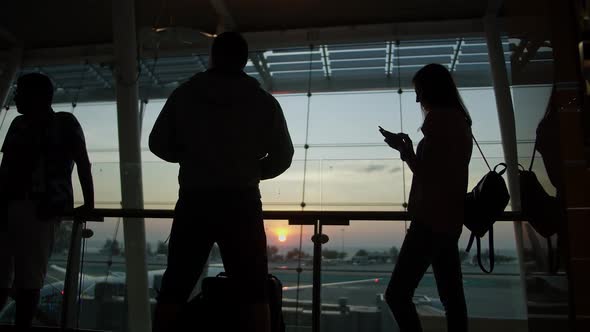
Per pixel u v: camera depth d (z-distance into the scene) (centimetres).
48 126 234
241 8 1049
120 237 350
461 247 283
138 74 934
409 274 188
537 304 211
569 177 178
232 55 174
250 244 158
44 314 263
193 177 158
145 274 352
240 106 165
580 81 183
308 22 1109
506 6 256
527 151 218
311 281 244
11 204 224
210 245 165
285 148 175
